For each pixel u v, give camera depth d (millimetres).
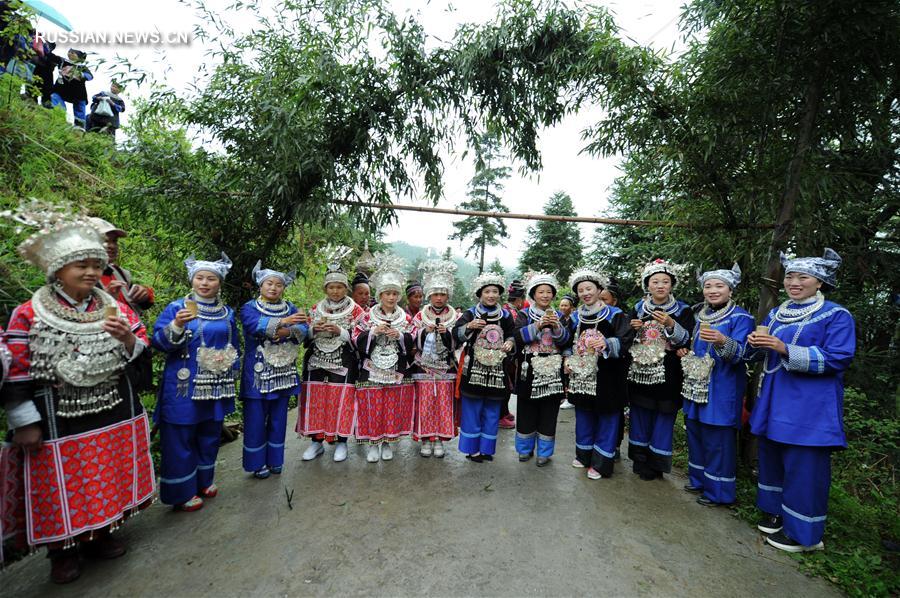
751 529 2953
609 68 3535
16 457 2090
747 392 3883
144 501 2428
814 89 3205
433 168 3982
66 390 2096
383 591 2215
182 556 2459
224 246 3854
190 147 4273
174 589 2205
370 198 3957
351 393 3768
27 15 4918
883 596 2332
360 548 2561
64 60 6953
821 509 2631
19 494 2109
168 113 3520
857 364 4562
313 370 3746
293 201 3619
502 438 4660
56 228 2064
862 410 4629
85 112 7484
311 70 3426
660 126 3443
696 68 3383
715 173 3633
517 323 3855
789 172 3346
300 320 3217
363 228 4039
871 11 2680
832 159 3736
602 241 7539
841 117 3389
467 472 3654
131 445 2355
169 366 2805
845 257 4023
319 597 2164
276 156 3391
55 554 2248
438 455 3938
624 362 3578
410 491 3275
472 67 3797
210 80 3465
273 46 3559
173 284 4062
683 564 2539
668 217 4254
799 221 3463
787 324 2795
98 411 2176
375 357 3641
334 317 3693
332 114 3664
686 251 4496
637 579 2383
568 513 3041
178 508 2936
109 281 2580
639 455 3691
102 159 5867
